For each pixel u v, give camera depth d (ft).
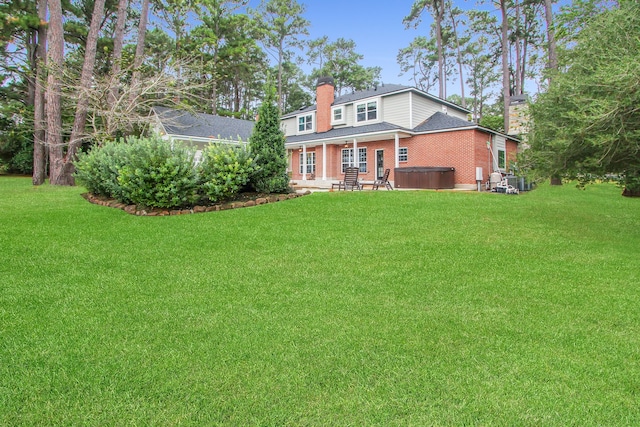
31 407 6.31
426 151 55.06
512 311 10.46
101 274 13.35
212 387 6.91
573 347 8.47
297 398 6.62
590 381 7.17
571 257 16.21
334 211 26.50
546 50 62.95
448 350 8.30
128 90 44.21
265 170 31.04
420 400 6.60
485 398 6.64
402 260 15.51
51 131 46.14
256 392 6.78
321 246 17.65
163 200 24.68
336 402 6.52
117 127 46.29
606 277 13.50
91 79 45.39
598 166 19.35
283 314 10.16
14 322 9.45
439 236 19.92
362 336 8.92
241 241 18.37
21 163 78.33
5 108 62.54
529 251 17.15
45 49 60.85
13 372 7.30
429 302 11.10
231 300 11.13
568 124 19.52
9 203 28.86
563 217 26.17
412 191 40.04
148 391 6.79
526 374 7.38
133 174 24.45
